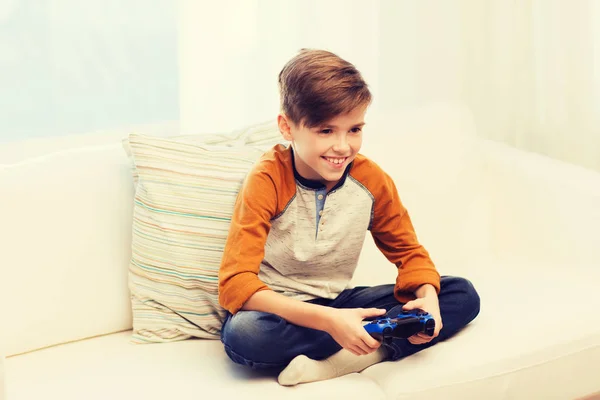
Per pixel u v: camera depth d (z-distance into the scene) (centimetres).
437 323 145
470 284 156
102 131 227
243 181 164
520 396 148
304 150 146
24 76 216
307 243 155
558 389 151
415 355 148
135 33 224
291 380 137
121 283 162
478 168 199
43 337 156
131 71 226
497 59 256
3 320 152
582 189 185
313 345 144
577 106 252
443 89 255
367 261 182
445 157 194
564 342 150
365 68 244
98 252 161
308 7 231
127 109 228
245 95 229
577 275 179
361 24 239
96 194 163
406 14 245
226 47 223
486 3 252
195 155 164
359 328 137
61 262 157
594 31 247
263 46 228
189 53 220
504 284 176
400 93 251
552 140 258
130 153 167
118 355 152
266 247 156
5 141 218
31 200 157
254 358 140
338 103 139
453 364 144
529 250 195
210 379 141
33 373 146
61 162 165
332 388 138
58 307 157
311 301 158
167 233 158
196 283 159
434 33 250
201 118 226
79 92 222
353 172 156
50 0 214
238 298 144
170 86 231
